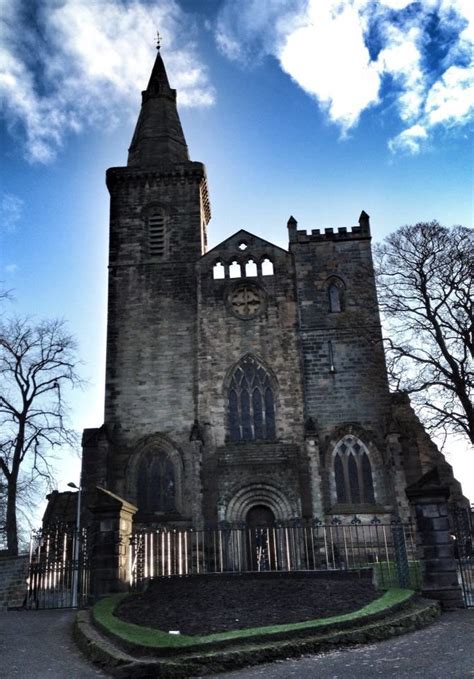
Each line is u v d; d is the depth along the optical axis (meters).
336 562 38.88
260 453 42.94
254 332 46.88
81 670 14.87
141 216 51.72
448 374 37.38
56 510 51.28
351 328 45.84
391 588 21.98
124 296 48.97
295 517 40.72
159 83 60.62
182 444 44.06
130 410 45.38
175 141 57.50
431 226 41.62
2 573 29.48
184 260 49.97
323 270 47.88
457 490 42.75
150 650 14.86
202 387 45.53
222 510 41.53
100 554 24.30
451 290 39.66
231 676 13.69
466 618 19.38
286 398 44.62
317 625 16.38
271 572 24.38
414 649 15.23
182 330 47.56
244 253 49.41
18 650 16.83
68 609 24.86
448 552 21.88
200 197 52.72
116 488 43.22
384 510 40.81
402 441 42.34
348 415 43.66
